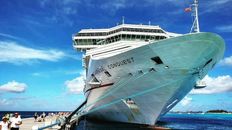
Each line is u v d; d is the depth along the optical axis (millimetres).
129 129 32406
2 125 14156
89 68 31219
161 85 25719
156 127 36125
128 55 24531
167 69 24031
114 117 32750
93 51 30250
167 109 31281
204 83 30031
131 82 26516
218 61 28453
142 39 31969
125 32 31562
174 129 44719
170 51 22688
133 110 29625
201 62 23750
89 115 36750
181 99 31422
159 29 32438
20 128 24875
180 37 21875
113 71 26828
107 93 29500
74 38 36875
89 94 33656
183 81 25219
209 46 22500
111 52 28281
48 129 27609
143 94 27188
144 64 24359
